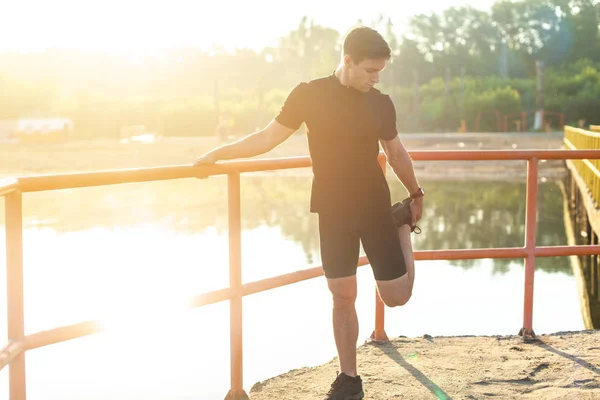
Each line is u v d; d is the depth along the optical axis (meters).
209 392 4.75
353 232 2.96
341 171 2.89
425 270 10.16
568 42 92.38
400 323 6.87
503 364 3.97
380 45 2.74
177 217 15.69
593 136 13.09
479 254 4.30
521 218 16.28
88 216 16.08
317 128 2.87
